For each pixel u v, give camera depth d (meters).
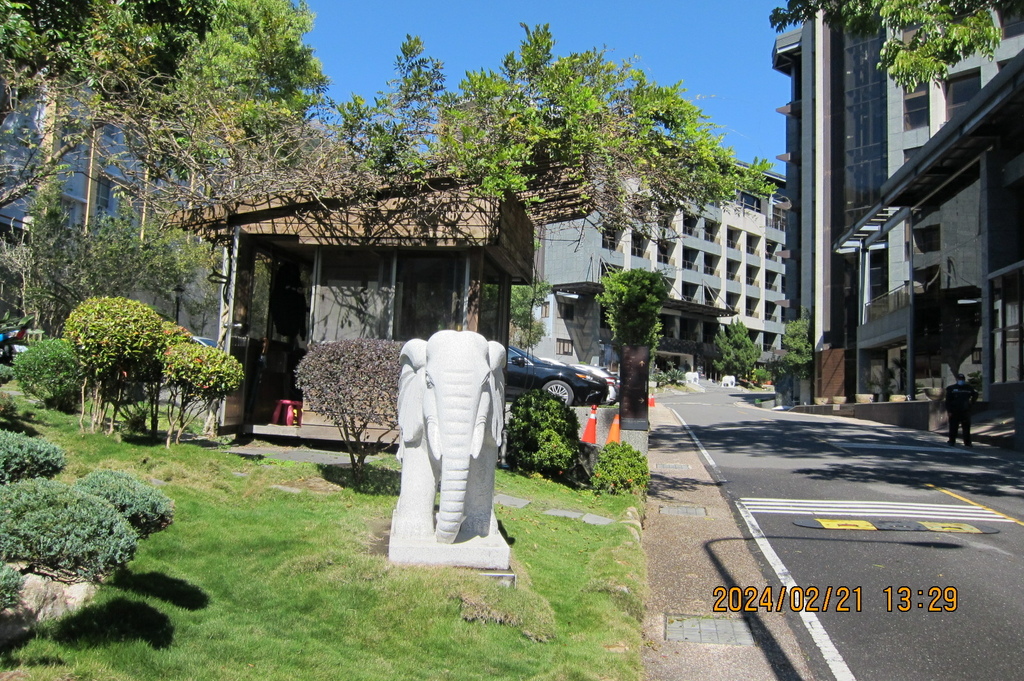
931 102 39.56
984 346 26.59
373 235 10.68
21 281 22.64
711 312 61.62
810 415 32.06
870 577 6.98
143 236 22.61
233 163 10.59
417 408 5.91
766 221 67.31
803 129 48.50
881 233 37.34
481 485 5.99
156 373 8.81
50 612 4.09
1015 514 10.06
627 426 11.78
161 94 11.17
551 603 5.72
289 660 4.23
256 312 11.41
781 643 5.45
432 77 9.61
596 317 53.44
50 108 13.25
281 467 8.59
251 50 17.17
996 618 5.91
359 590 5.17
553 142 9.56
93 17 10.73
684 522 9.45
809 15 14.05
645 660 5.14
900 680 4.80
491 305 12.34
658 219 11.34
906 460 15.66
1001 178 26.52
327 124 10.15
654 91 9.80
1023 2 13.37
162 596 4.79
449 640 4.73
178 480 7.39
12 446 4.96
